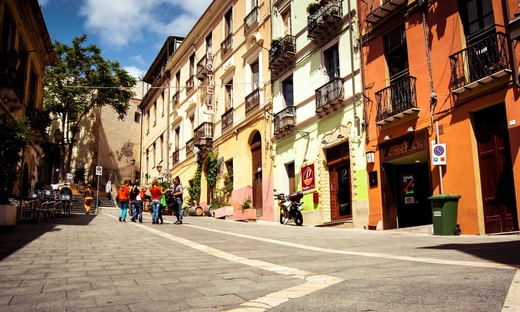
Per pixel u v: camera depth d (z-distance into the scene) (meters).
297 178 17.97
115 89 36.81
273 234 11.28
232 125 23.75
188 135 30.14
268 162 20.14
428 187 13.94
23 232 10.42
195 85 29.06
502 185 10.22
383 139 13.66
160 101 36.97
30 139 11.30
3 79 13.22
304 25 18.25
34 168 20.72
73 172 41.19
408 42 13.01
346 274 4.73
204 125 26.05
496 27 10.42
